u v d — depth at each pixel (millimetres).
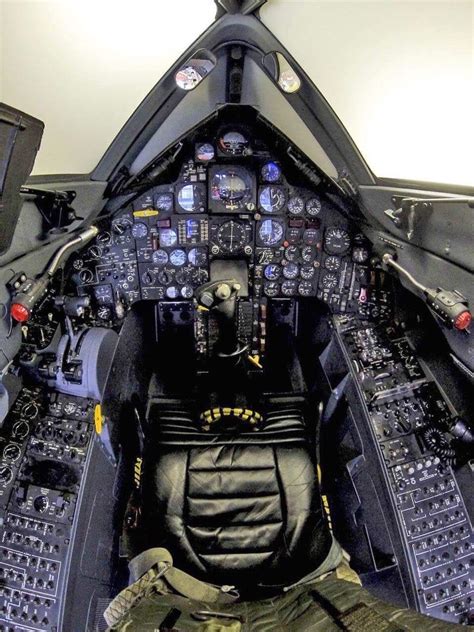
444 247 947
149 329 1544
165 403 1366
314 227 1350
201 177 1308
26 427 1002
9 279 869
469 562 944
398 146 1176
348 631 507
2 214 754
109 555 1055
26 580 867
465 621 899
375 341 1259
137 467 1256
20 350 1049
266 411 1229
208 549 941
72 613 882
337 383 1298
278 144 1268
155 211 1328
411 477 1027
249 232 1363
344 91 1140
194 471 1047
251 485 1025
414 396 1136
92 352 1074
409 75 1092
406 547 958
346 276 1370
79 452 1008
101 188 1216
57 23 1024
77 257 1304
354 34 1064
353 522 1125
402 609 542
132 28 1051
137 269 1371
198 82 1114
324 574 889
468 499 980
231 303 1158
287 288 1415
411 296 1225
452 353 961
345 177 1248
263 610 679
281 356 1557
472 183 1127
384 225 1194
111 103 1136
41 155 1186
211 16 1061
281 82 1149
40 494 940
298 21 1069
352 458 1172
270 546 948
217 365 1239
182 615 579
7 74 1087
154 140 1263
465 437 995
